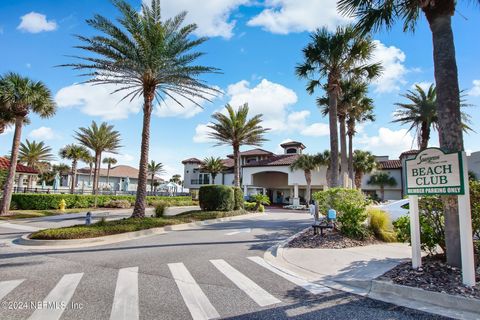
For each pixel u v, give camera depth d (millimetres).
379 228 10094
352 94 22141
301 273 6477
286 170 35281
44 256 7871
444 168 5445
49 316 4016
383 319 4051
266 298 4863
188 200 37750
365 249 8531
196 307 4414
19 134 20750
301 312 4285
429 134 24656
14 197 22719
